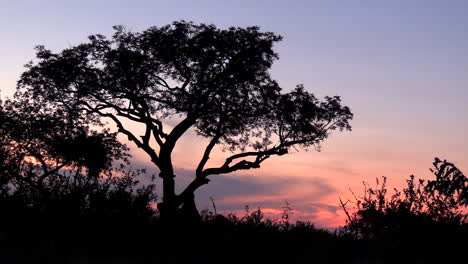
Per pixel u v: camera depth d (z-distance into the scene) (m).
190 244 15.16
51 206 15.96
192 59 37.91
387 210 11.52
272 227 15.80
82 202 16.27
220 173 38.22
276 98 39.84
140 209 16.34
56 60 37.84
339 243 13.29
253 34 39.03
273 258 14.50
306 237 14.98
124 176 17.05
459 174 8.18
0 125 30.14
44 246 14.94
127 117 37.50
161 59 37.56
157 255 14.85
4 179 23.16
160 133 36.81
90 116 37.00
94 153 30.22
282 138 41.22
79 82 37.81
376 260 11.61
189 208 16.62
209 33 37.94
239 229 15.45
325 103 41.47
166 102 38.66
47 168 29.50
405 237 11.17
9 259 13.68
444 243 10.81
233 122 39.28
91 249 15.09
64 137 30.91
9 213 15.91
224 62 38.69
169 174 36.06
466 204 8.10
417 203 11.18
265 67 39.50
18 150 29.50
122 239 15.34
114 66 38.62
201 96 38.03
